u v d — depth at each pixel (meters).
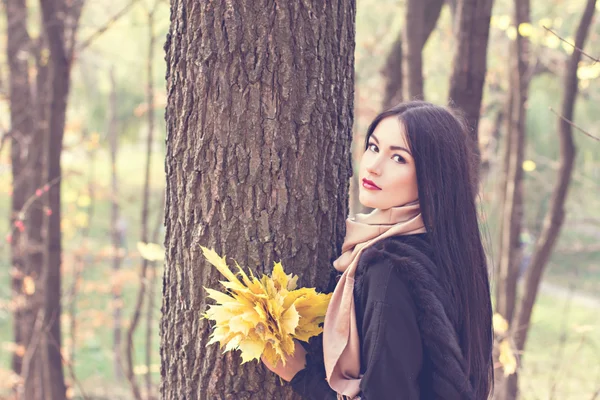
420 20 3.31
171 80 1.81
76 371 6.98
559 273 10.32
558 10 6.29
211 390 1.80
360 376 1.57
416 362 1.49
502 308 4.43
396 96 4.37
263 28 1.70
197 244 1.78
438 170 1.59
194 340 1.82
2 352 8.02
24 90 5.65
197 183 1.77
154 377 6.68
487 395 1.71
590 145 7.70
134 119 10.98
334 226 1.84
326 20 1.76
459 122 1.68
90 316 6.45
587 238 7.83
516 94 4.42
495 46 6.14
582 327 3.91
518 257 4.42
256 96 1.71
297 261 1.78
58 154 3.74
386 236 1.62
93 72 9.97
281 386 1.78
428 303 1.49
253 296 1.59
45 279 3.78
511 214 4.41
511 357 2.96
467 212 1.65
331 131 1.80
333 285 1.84
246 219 1.75
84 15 6.89
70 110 8.53
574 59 3.82
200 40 1.72
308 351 1.74
